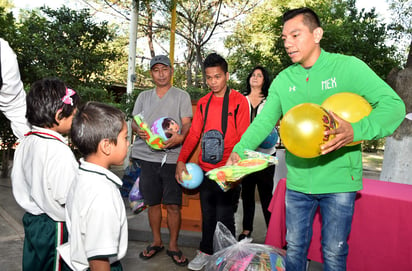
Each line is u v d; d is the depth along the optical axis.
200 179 2.79
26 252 1.63
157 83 3.04
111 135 1.36
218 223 2.62
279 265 2.17
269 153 3.33
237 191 2.95
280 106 2.04
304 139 1.52
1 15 6.61
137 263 3.01
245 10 12.41
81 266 1.33
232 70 9.97
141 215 4.19
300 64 1.88
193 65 14.48
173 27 8.55
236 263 2.17
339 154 1.76
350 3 6.19
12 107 1.94
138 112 3.16
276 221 2.55
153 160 2.99
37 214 1.63
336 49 5.62
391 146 4.23
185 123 3.03
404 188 2.45
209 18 11.64
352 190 1.76
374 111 1.57
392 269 2.19
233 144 2.74
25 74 6.95
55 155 1.54
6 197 4.72
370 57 5.64
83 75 7.73
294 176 1.90
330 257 1.79
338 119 1.50
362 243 2.28
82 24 7.43
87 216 1.26
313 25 1.74
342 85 1.74
